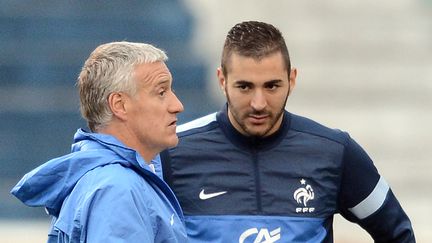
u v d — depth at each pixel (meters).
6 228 40.59
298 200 11.84
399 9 53.75
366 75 51.16
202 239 11.74
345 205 12.34
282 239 11.70
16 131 46.50
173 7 50.47
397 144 48.56
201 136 12.02
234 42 11.51
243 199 11.80
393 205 12.43
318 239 11.84
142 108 9.86
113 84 9.79
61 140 46.53
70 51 48.91
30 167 46.06
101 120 9.91
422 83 51.16
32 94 47.41
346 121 49.31
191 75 48.12
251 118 11.54
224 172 11.88
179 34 50.06
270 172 11.90
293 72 12.09
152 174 9.84
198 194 11.83
